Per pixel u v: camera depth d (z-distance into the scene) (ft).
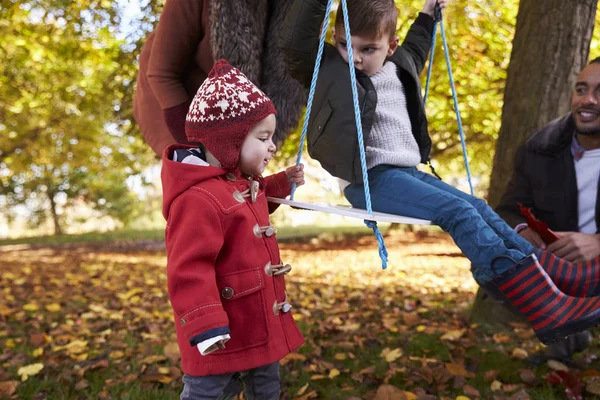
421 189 7.99
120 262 41.98
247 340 6.83
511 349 13.53
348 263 36.19
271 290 7.07
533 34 15.11
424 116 8.85
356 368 12.61
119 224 94.17
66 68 34.73
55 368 12.94
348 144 8.00
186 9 8.27
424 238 53.11
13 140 46.75
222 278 6.81
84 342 15.05
